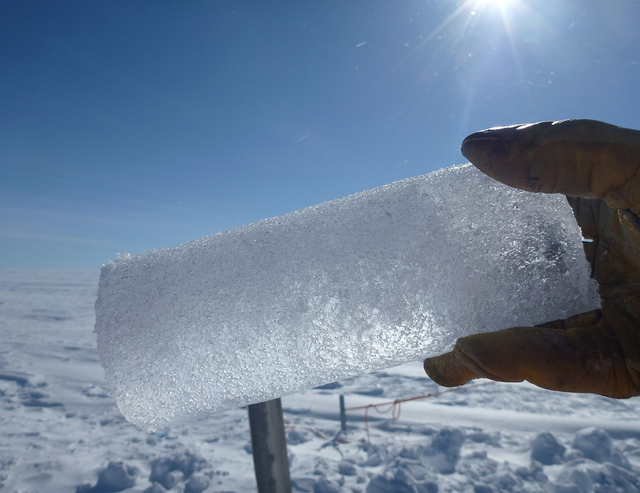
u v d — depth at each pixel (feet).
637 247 0.72
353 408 5.47
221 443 4.40
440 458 3.68
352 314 0.70
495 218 0.70
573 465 3.44
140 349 0.75
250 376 0.73
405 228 0.71
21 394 6.29
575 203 0.83
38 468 3.80
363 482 3.40
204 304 0.74
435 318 0.69
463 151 0.70
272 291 0.72
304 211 0.79
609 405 5.05
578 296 0.70
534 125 0.68
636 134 0.64
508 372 0.65
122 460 3.90
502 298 0.69
